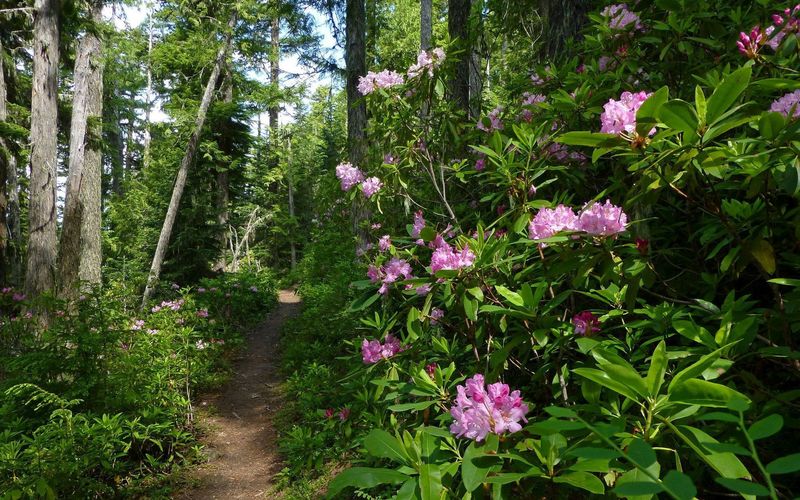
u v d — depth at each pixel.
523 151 2.28
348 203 4.43
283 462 4.78
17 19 9.60
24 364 4.98
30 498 3.40
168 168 13.95
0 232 9.64
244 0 12.30
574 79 2.48
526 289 1.49
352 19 7.83
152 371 5.75
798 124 1.13
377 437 1.25
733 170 1.35
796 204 1.56
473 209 3.14
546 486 1.25
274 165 27.78
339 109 26.81
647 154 1.34
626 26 2.33
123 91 22.03
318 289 9.14
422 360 2.17
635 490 0.66
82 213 10.20
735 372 1.35
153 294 11.61
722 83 1.09
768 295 1.81
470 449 1.13
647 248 1.48
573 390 1.78
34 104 8.62
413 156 3.19
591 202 1.44
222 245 15.80
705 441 0.84
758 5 2.05
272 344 10.26
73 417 4.06
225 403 6.65
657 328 1.44
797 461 0.66
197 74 15.16
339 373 5.49
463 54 4.09
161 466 4.65
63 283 9.07
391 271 2.29
